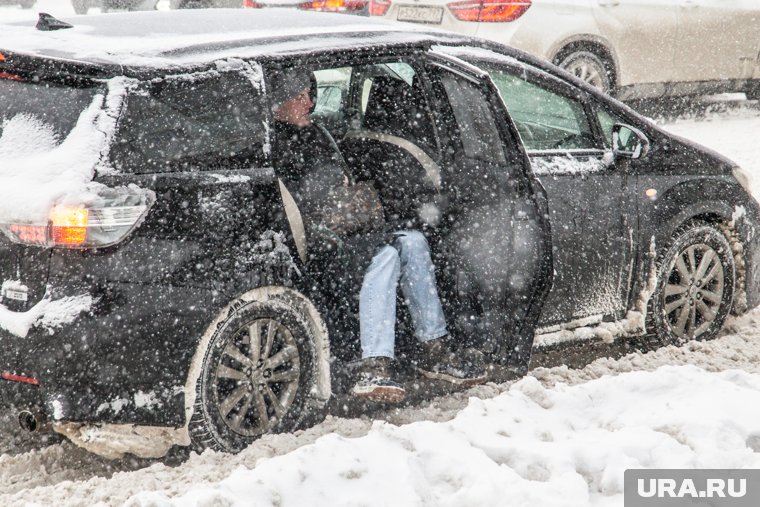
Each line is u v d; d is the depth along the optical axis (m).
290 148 11.41
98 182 9.45
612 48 24.97
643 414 10.24
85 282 9.38
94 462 10.39
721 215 14.29
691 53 26.16
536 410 10.29
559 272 12.62
